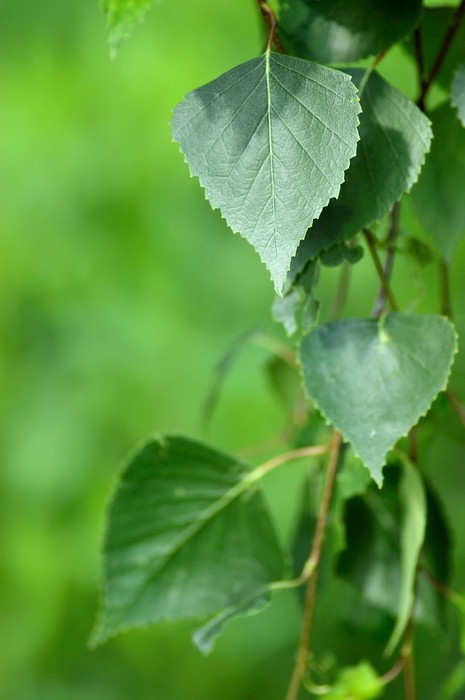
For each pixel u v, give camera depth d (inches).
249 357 59.8
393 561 32.4
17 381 61.9
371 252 30.0
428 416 32.6
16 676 59.1
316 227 29.0
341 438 31.0
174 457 31.6
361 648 56.8
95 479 59.9
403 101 28.9
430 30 30.7
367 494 32.4
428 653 54.9
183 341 61.9
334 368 29.2
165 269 62.7
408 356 29.1
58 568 58.4
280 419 58.5
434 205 30.6
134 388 61.4
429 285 52.1
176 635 60.4
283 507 59.2
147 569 31.6
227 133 27.7
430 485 32.1
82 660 59.9
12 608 58.8
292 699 31.6
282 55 27.7
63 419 60.7
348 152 27.4
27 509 59.6
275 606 59.6
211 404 35.2
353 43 29.3
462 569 57.6
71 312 62.1
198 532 31.7
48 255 62.8
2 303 62.2
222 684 60.4
